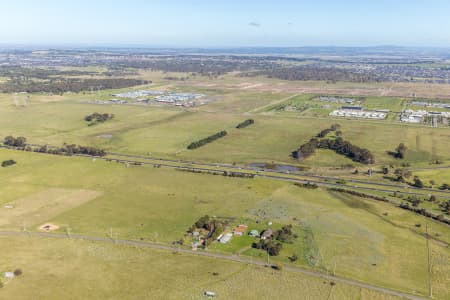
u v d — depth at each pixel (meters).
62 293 91.81
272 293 92.31
